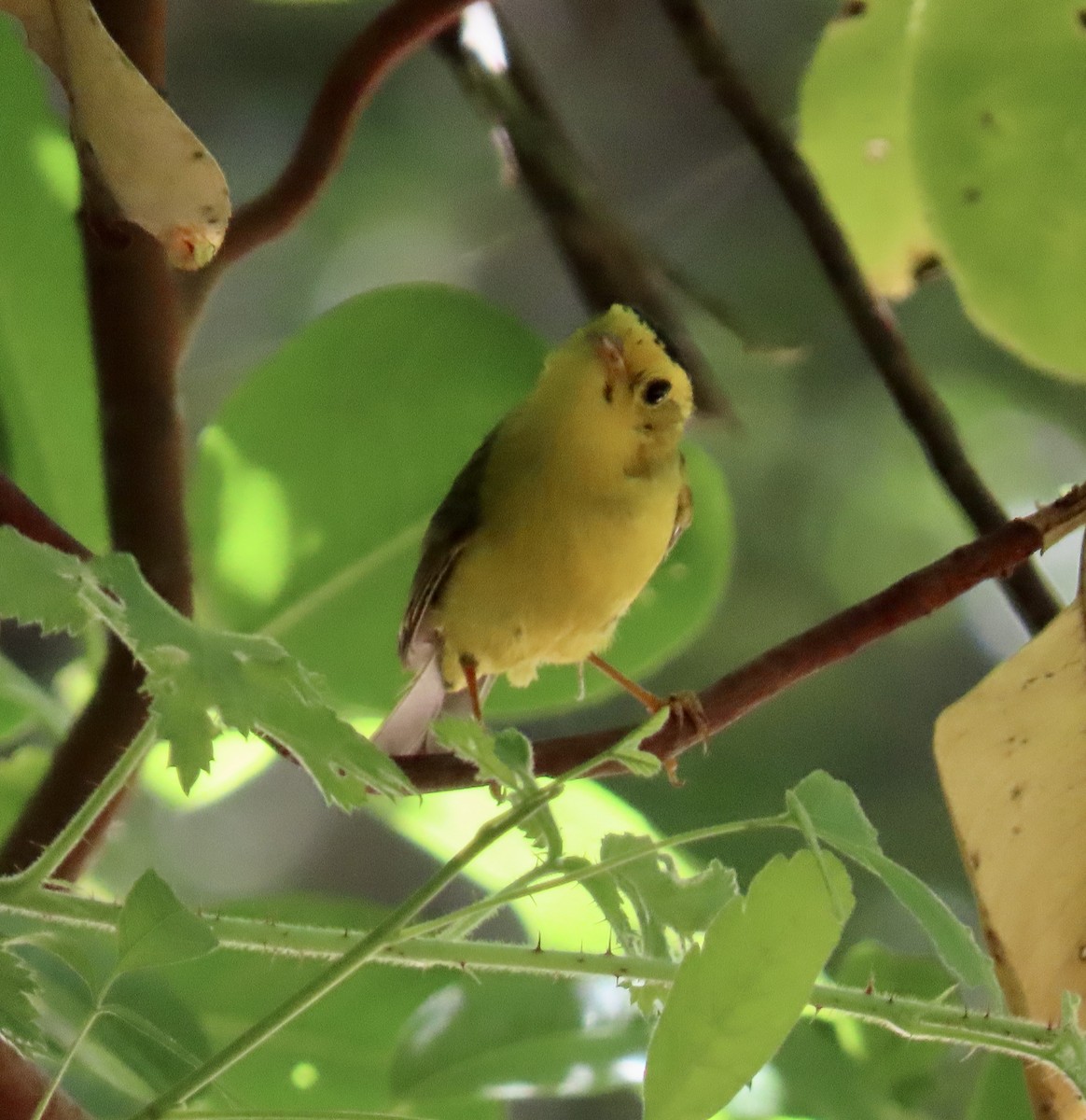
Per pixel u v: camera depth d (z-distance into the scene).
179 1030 4.24
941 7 4.28
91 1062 4.24
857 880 4.54
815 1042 4.28
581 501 4.36
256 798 4.66
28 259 4.31
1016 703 4.23
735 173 4.64
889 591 4.25
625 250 4.39
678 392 4.38
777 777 4.60
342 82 4.29
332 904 4.30
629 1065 4.26
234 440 4.33
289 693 3.41
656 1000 3.83
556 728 4.63
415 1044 4.27
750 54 4.60
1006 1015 3.99
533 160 4.38
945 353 4.62
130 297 4.26
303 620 4.33
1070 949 4.23
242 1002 4.29
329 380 4.33
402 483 4.33
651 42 4.67
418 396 4.34
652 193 4.65
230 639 3.44
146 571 4.27
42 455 4.31
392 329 4.34
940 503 4.63
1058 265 4.28
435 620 4.37
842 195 4.35
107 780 3.69
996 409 4.62
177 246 4.22
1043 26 4.28
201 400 4.64
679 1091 3.48
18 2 4.21
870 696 4.62
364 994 4.29
